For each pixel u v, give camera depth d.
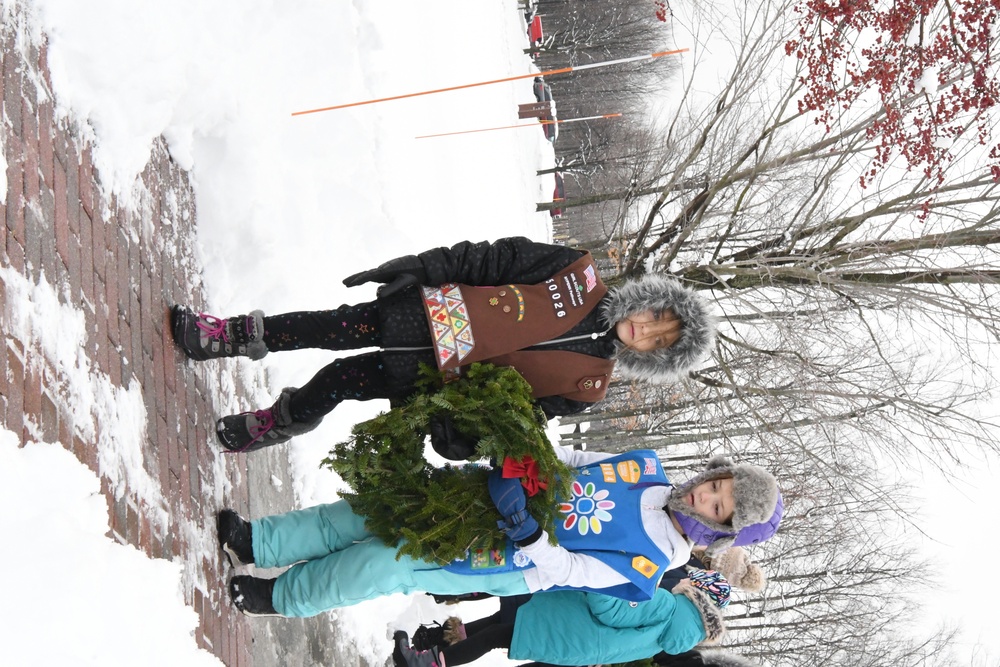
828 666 13.88
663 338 3.12
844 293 6.39
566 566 3.02
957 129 5.31
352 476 3.06
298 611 3.28
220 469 3.82
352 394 3.41
